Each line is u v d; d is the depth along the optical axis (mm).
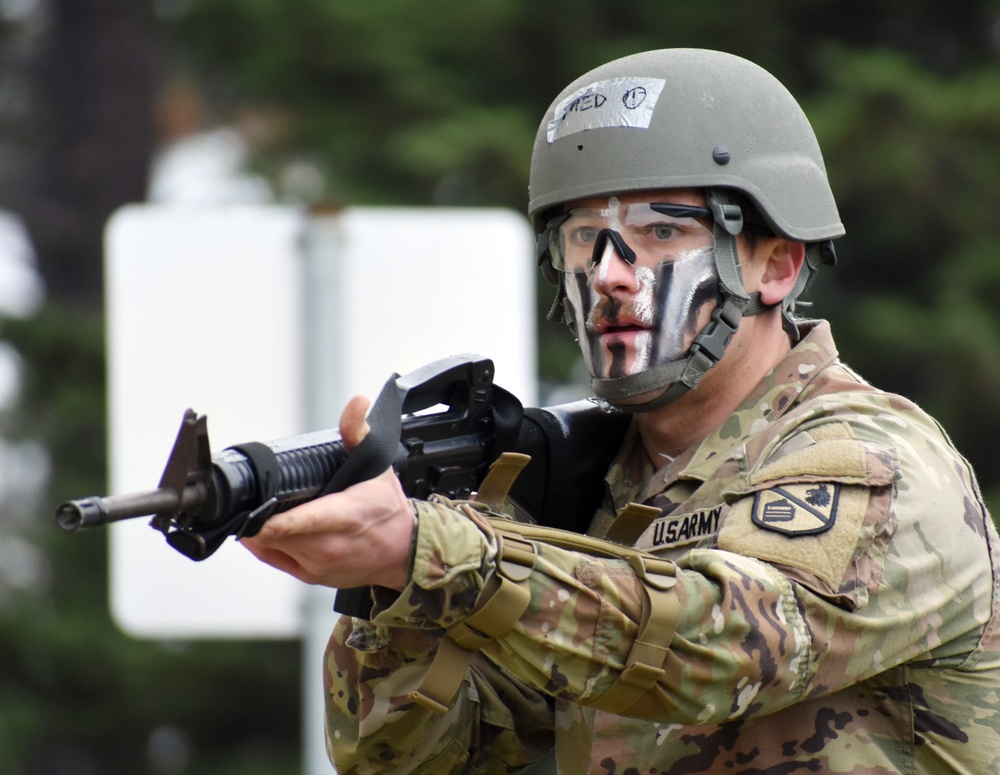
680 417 10273
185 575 14367
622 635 8031
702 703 8133
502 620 7941
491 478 9031
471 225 14430
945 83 41156
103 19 45125
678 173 9828
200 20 41969
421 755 10188
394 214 14367
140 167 45656
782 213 10078
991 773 9203
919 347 39750
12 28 46406
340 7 40000
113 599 14328
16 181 45250
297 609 14398
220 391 14156
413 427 9141
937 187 40188
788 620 8273
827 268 41906
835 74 39562
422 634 9602
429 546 7855
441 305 14359
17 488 44812
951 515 9070
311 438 8008
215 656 41875
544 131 10289
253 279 14258
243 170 45406
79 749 42812
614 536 8953
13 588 41906
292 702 43438
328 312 14062
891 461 8844
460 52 41156
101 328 41812
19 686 41344
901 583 8672
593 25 41375
